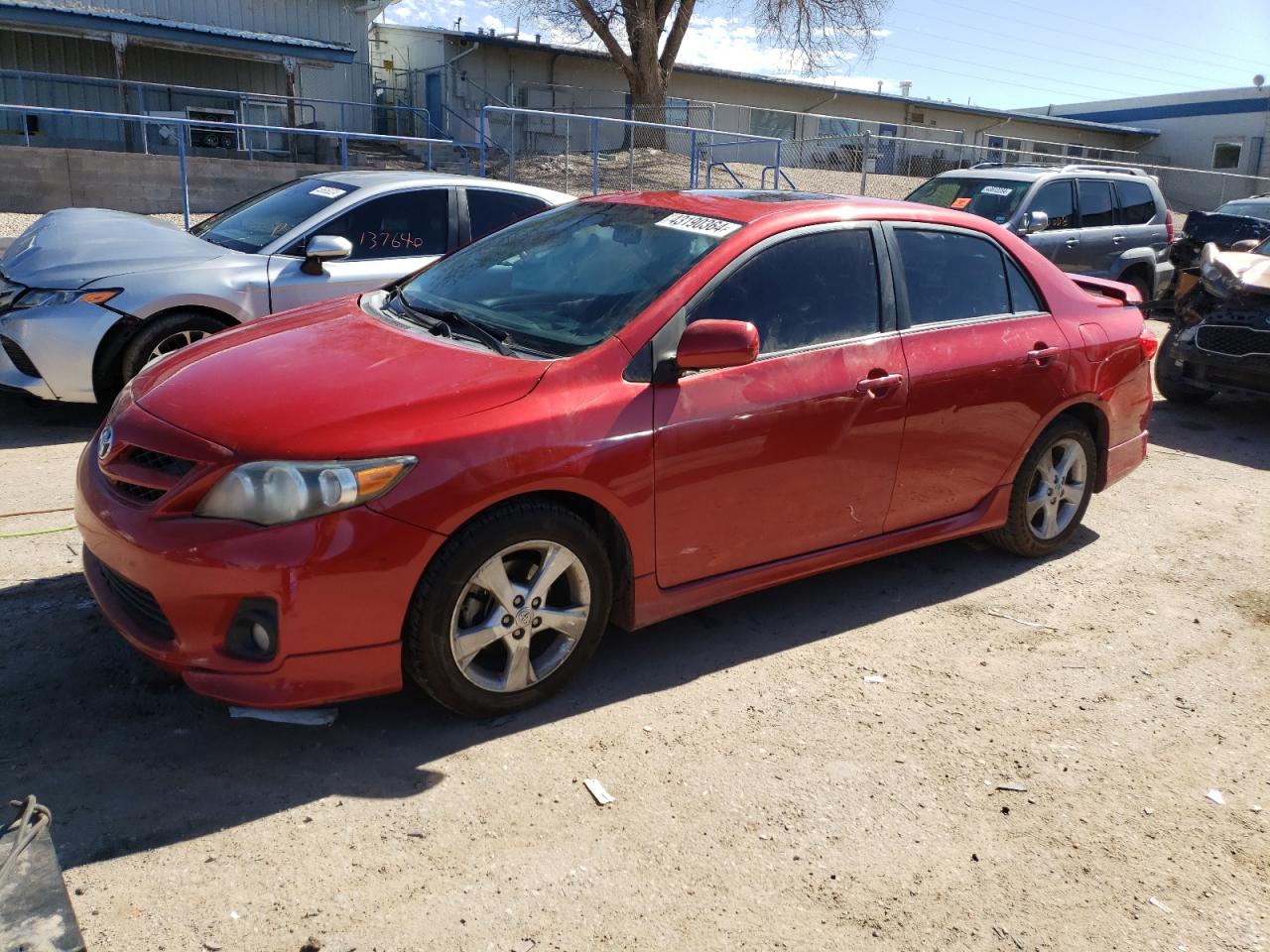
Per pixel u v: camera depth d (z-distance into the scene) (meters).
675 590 3.54
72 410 6.60
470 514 2.93
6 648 3.45
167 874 2.48
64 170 15.79
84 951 1.73
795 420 3.62
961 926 2.53
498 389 3.09
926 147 26.70
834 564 4.00
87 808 2.69
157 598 2.80
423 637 2.96
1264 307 7.63
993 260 4.49
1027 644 4.07
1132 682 3.81
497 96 28.12
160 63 23.06
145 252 6.23
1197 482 6.45
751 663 3.75
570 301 3.63
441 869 2.58
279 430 2.84
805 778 3.06
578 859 2.65
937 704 3.56
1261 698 3.77
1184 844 2.91
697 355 3.23
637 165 21.42
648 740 3.20
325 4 25.44
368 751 3.04
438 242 6.95
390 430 2.88
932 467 4.16
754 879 2.63
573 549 3.21
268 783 2.86
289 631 2.77
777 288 3.71
